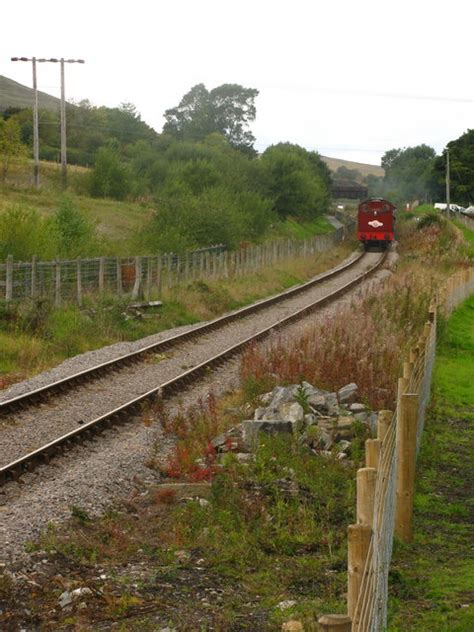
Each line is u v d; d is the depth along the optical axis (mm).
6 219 33406
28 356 23094
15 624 8406
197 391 20656
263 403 17953
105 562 10148
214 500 12047
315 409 16953
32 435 15664
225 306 37156
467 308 39344
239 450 15070
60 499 12094
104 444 15594
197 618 8641
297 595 9406
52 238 35250
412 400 11453
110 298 31594
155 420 17438
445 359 27094
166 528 11414
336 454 14477
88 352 24516
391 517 9719
